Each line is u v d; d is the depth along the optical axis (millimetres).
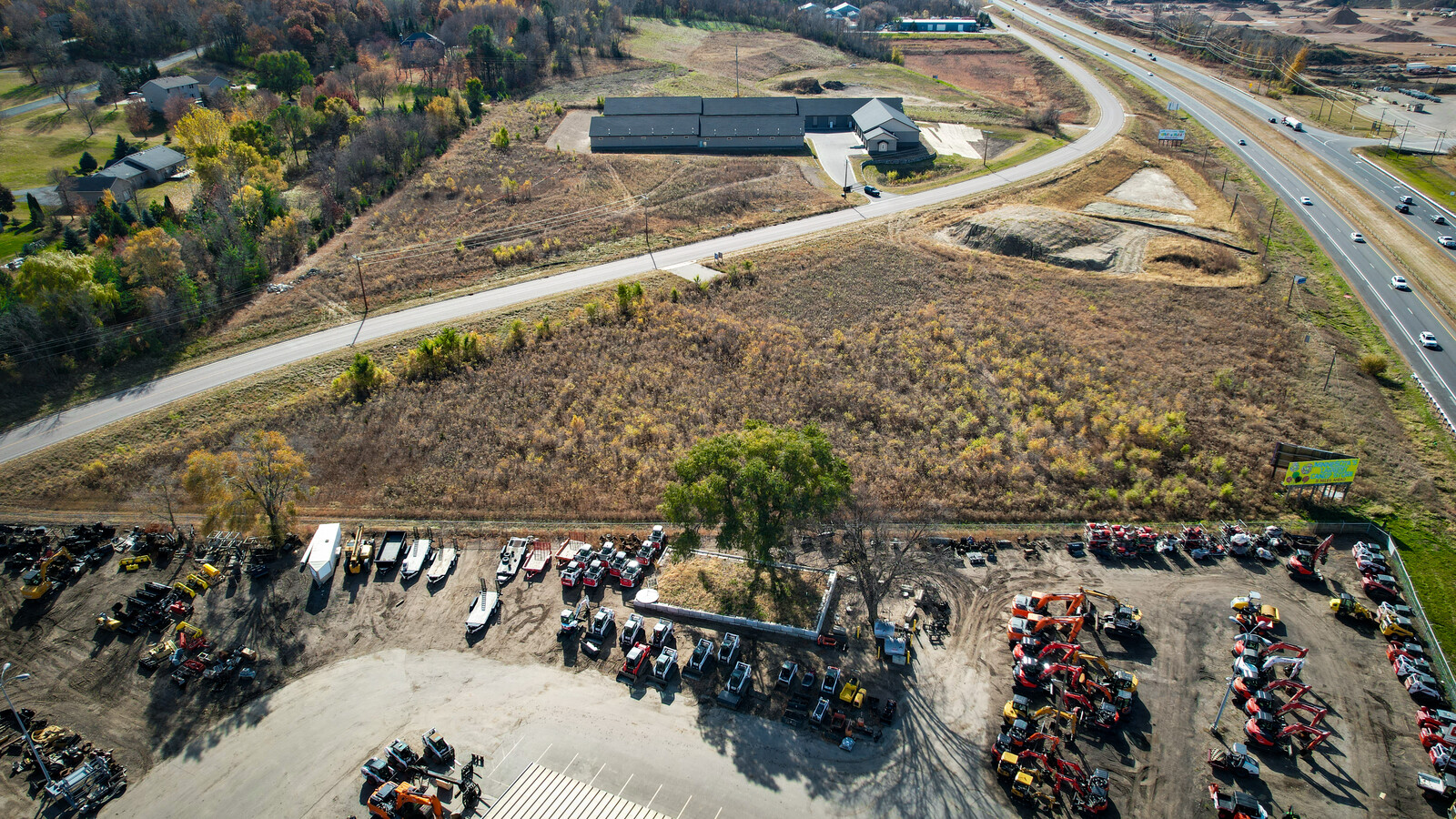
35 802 52938
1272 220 135375
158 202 144500
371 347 103812
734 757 54781
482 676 61562
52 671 62656
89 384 97875
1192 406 91625
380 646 64500
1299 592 68125
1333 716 56875
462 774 52750
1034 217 131250
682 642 63719
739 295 114562
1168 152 167875
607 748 55531
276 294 116562
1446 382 96062
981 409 91938
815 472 64562
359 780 54094
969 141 177125
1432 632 62344
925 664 61312
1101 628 64125
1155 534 73438
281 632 65875
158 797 53406
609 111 178250
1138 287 115625
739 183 152750
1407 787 52188
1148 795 51656
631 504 79625
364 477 84312
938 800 51781
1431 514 76875
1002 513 77625
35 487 83375
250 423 91188
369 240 133250
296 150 168750
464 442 88312
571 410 92750
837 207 142500
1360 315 109500
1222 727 56062
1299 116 192250
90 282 103188
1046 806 51156
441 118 172875
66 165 166750
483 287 118750
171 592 68938
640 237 134000
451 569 72375
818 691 59344
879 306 112375
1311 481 77375
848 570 70500
